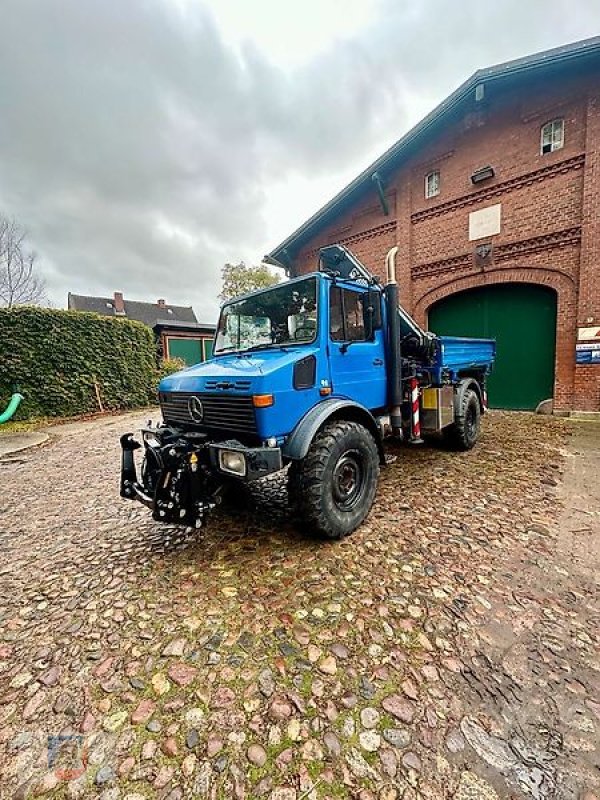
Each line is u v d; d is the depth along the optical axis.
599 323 6.92
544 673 1.66
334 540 2.86
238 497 3.73
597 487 3.80
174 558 2.72
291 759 1.33
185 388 3.09
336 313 3.15
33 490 4.42
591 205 6.86
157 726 1.47
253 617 2.07
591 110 6.77
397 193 9.61
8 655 1.88
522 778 1.24
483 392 6.04
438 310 9.34
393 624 1.98
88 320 10.65
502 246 7.99
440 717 1.47
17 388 9.30
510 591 2.23
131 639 1.95
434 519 3.18
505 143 7.81
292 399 2.68
